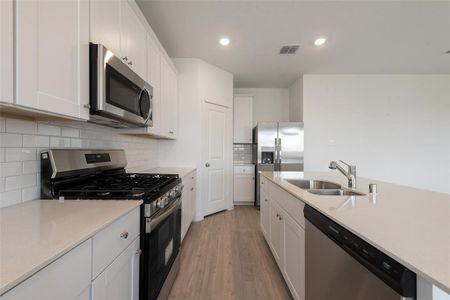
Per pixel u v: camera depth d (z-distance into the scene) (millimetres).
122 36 1622
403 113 4391
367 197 1394
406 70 4168
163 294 1535
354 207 1150
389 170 4398
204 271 2092
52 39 959
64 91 1034
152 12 2402
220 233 3025
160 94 2549
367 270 782
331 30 2766
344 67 4000
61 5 1013
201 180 3592
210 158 3820
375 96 4402
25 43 827
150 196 1272
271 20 2553
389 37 2938
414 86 4383
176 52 3373
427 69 4117
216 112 3949
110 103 1327
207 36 2916
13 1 782
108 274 916
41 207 1081
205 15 2461
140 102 1800
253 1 2230
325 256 1095
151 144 3225
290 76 4480
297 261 1508
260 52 3373
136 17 1868
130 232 1130
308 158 4395
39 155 1259
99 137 1869
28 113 1040
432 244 702
